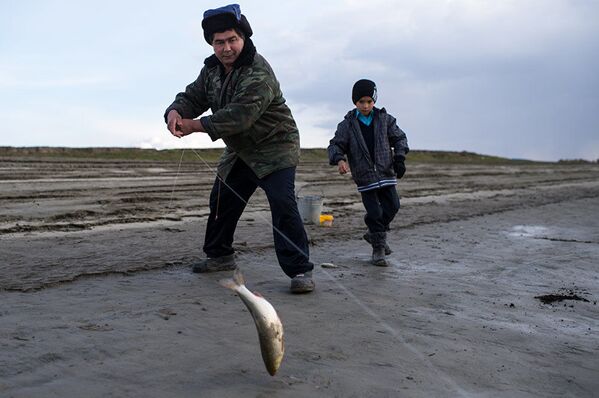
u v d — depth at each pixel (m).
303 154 38.69
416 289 6.54
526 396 3.87
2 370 3.70
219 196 6.41
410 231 10.77
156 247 7.94
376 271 7.36
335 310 5.48
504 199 18.17
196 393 3.57
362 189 7.64
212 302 5.48
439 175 28.39
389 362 4.26
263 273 6.82
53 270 6.34
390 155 7.63
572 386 4.09
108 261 6.92
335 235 9.81
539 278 7.48
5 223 9.47
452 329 5.14
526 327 5.37
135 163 25.09
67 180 16.73
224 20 5.52
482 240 10.19
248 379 3.81
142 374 3.79
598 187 24.98
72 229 9.16
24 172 18.30
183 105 6.06
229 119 5.44
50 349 4.07
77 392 3.48
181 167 24.17
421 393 3.79
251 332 4.70
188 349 4.25
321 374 3.96
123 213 11.25
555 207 16.30
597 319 5.80
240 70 5.63
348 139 7.62
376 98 7.61
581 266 8.31
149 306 5.23
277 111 5.83
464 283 6.98
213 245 6.64
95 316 4.86
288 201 5.94
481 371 4.22
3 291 5.45
